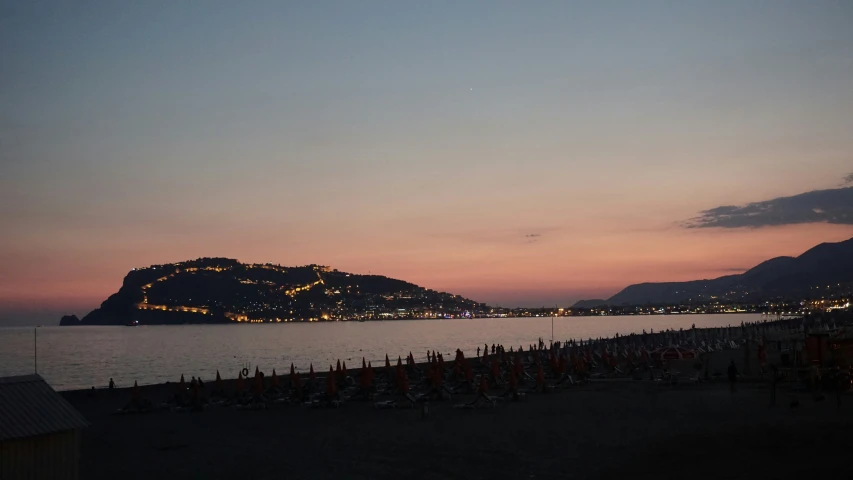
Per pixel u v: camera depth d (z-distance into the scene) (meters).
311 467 25.17
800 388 37.31
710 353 76.88
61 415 20.03
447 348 179.12
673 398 38.41
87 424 20.36
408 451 27.16
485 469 23.25
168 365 132.00
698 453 21.94
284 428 34.94
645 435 27.08
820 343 41.34
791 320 162.12
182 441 32.12
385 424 34.62
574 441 27.17
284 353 163.88
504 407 39.03
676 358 67.62
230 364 130.38
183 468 26.08
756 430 23.33
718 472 19.34
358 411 40.50
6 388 20.17
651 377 50.66
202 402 44.94
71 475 19.81
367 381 46.19
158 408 45.34
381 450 27.67
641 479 19.92
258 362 133.00
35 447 19.06
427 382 52.09
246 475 24.47
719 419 29.14
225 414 41.66
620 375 56.16
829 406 30.06
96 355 169.62
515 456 25.03
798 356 45.81
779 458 20.02
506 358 72.75
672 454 22.36
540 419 33.62
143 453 29.38
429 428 32.56
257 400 44.25
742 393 38.44
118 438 33.44
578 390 46.69
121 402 51.34
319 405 42.97
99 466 26.80
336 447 28.83
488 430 31.09
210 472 25.23
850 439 20.72
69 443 19.86
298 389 46.56
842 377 36.03
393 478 22.83
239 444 30.73
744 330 121.12
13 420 19.02
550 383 51.56
